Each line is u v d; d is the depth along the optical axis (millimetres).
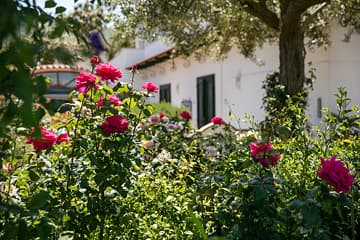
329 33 7805
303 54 6629
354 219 2320
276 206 2180
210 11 6512
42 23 1211
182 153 3859
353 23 7078
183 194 2742
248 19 7750
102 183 2311
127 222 2400
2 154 1542
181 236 2383
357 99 7254
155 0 6293
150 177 2820
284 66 6586
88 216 2273
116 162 2346
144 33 7316
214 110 12297
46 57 1179
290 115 3328
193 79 13719
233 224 2141
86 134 2424
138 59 19062
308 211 1934
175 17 6480
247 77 10461
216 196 2465
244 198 2135
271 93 6977
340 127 2711
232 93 11273
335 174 2006
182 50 8492
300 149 2742
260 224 2078
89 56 1210
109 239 2410
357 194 2309
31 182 2293
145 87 2838
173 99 15469
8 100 1177
